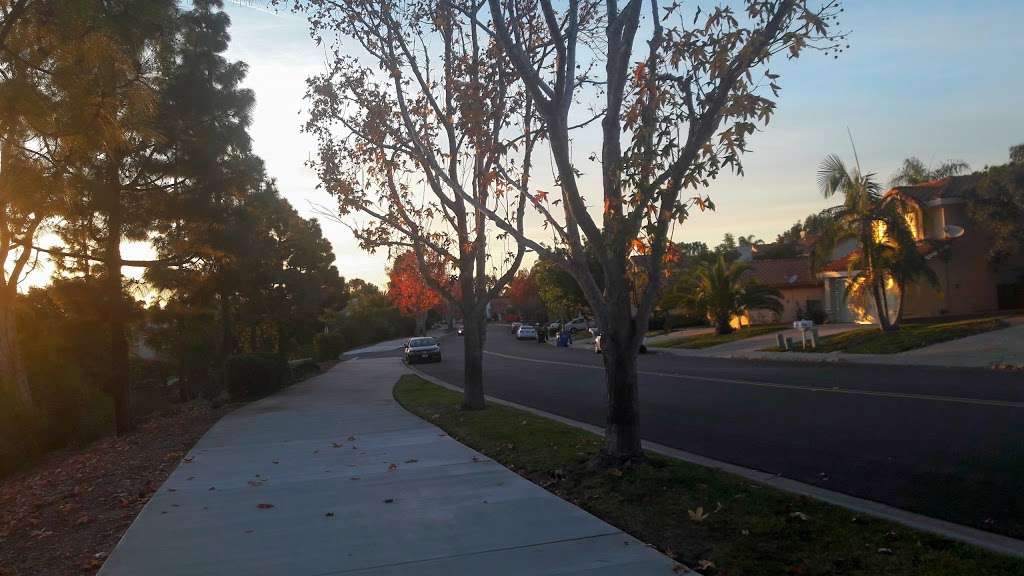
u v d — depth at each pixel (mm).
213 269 22594
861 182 28797
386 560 6586
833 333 33625
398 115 14586
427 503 8508
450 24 13789
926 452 9891
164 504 8930
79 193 13430
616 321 9273
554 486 9031
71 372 20875
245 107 21250
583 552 6543
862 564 5691
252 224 23453
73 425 19938
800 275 50969
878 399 15266
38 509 9617
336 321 74250
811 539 6336
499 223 10062
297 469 10945
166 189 20375
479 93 12883
